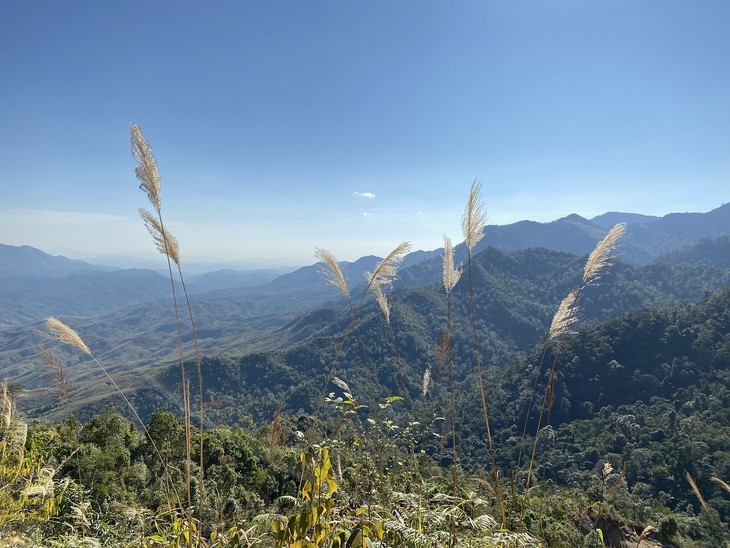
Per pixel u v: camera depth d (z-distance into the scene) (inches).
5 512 119.6
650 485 1346.0
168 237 116.4
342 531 76.2
